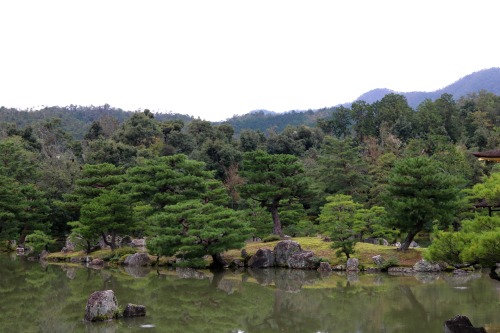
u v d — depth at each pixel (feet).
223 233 145.48
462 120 346.54
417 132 319.47
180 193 171.83
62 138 350.02
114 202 168.14
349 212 154.81
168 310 94.43
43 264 166.91
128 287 119.14
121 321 84.07
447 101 346.13
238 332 79.10
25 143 286.46
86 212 165.68
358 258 143.23
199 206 152.35
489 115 348.79
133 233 205.98
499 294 101.14
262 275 136.87
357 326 79.51
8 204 189.78
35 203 200.23
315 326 81.46
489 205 73.20
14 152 231.91
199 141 339.36
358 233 160.97
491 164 238.68
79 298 106.01
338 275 133.39
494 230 63.87
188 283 124.88
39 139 317.22
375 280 123.24
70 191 231.91
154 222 153.28
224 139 347.36
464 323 68.18
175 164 177.58
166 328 79.92
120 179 190.39
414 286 112.78
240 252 159.02
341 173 222.48
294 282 125.08
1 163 219.61
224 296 108.27
